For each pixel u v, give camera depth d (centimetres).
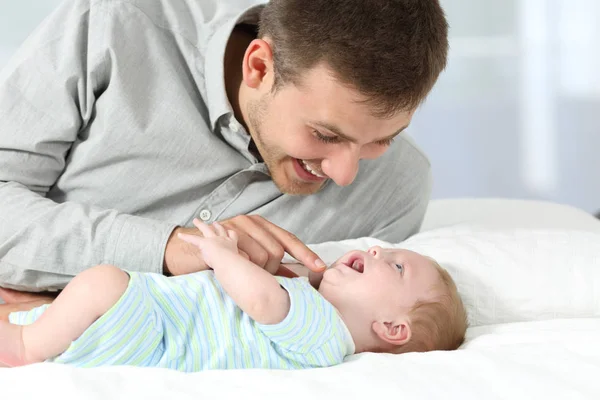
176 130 163
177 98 164
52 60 162
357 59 131
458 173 384
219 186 169
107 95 162
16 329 122
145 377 110
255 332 127
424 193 190
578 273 154
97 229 148
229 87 167
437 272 147
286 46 141
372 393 108
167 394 105
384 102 133
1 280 155
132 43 164
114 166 164
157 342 123
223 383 109
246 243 140
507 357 120
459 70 379
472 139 382
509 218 212
